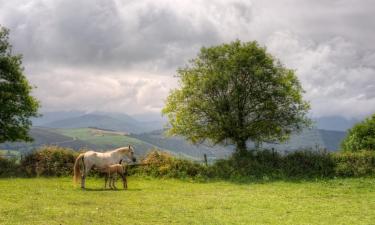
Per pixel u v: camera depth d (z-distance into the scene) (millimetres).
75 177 26750
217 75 36938
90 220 16625
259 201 23312
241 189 29000
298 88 39031
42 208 18562
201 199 23688
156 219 17531
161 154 36562
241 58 36844
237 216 18797
